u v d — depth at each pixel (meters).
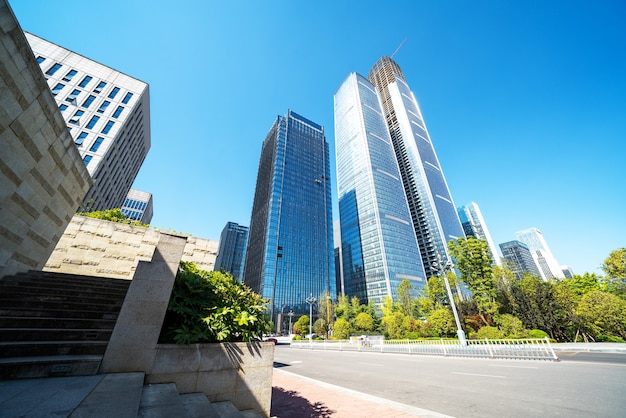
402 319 34.41
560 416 5.55
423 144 129.88
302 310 77.88
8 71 5.45
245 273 97.94
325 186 112.69
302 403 6.65
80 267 11.57
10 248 6.80
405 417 5.52
